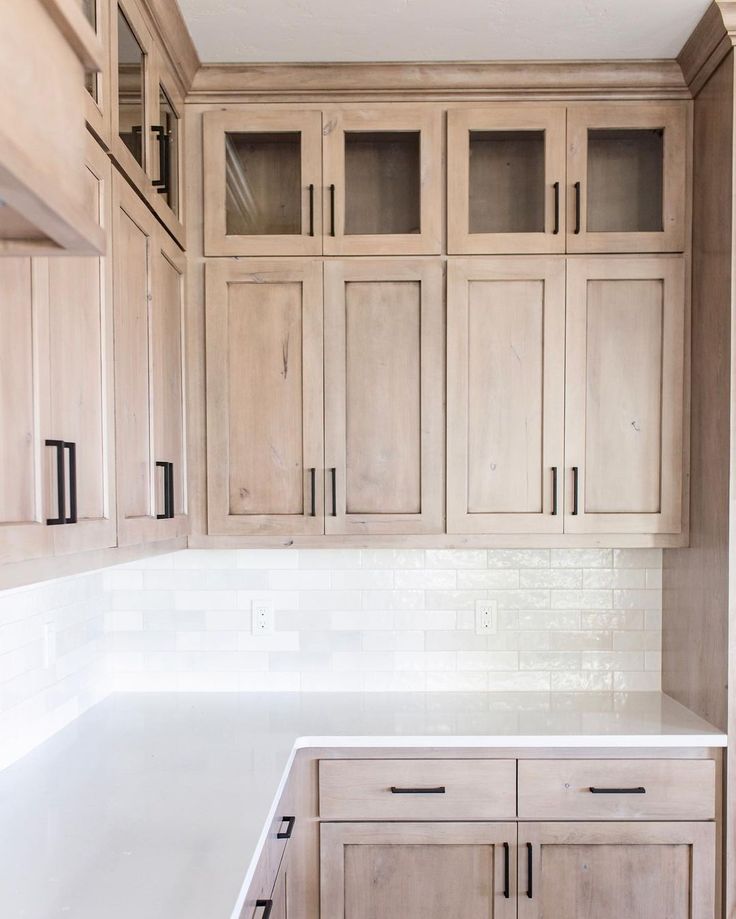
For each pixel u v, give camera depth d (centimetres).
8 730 165
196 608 231
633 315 205
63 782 155
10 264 100
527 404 204
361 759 184
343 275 204
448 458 203
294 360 205
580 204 204
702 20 183
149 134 169
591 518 204
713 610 194
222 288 205
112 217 143
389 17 180
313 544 204
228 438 205
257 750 174
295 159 210
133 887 112
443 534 204
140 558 164
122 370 149
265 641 231
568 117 204
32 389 106
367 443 205
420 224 204
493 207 212
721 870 186
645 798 185
